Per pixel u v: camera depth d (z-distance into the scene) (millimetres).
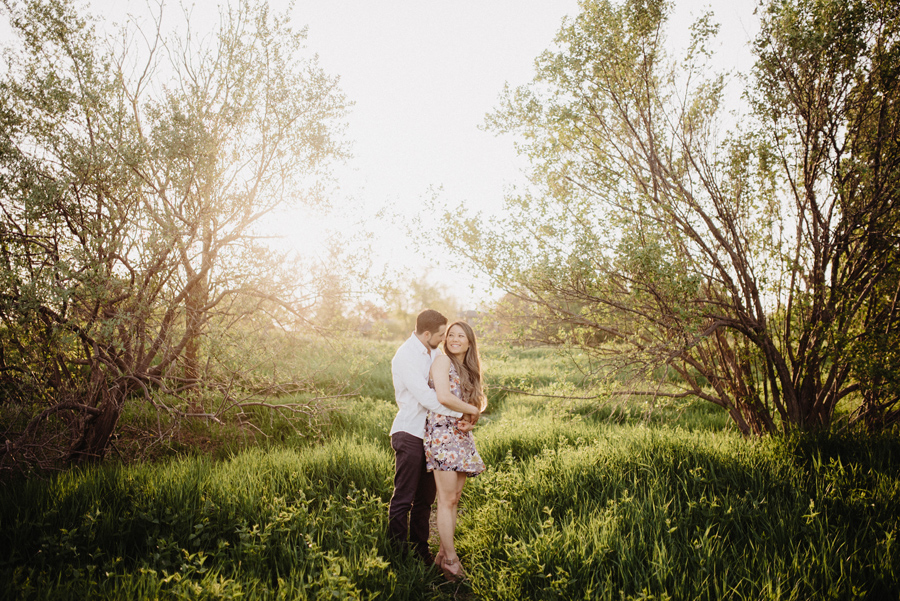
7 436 4438
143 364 5035
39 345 4645
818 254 5148
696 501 3695
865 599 2701
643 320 4988
